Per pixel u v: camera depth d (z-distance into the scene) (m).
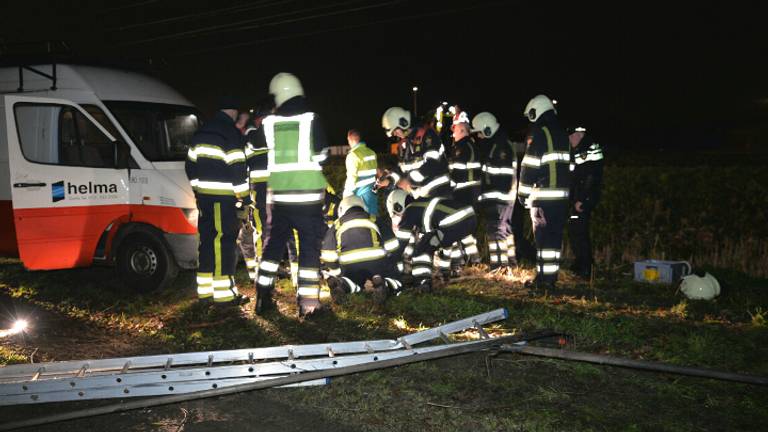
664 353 5.32
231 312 6.85
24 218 7.57
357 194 8.15
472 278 8.20
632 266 8.86
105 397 4.58
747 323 6.23
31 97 7.45
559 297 7.23
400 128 8.20
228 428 4.26
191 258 7.60
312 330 6.19
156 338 6.13
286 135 6.34
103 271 9.01
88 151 7.70
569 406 4.39
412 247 8.34
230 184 6.79
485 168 8.38
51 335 6.29
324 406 4.52
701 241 8.87
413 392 4.64
